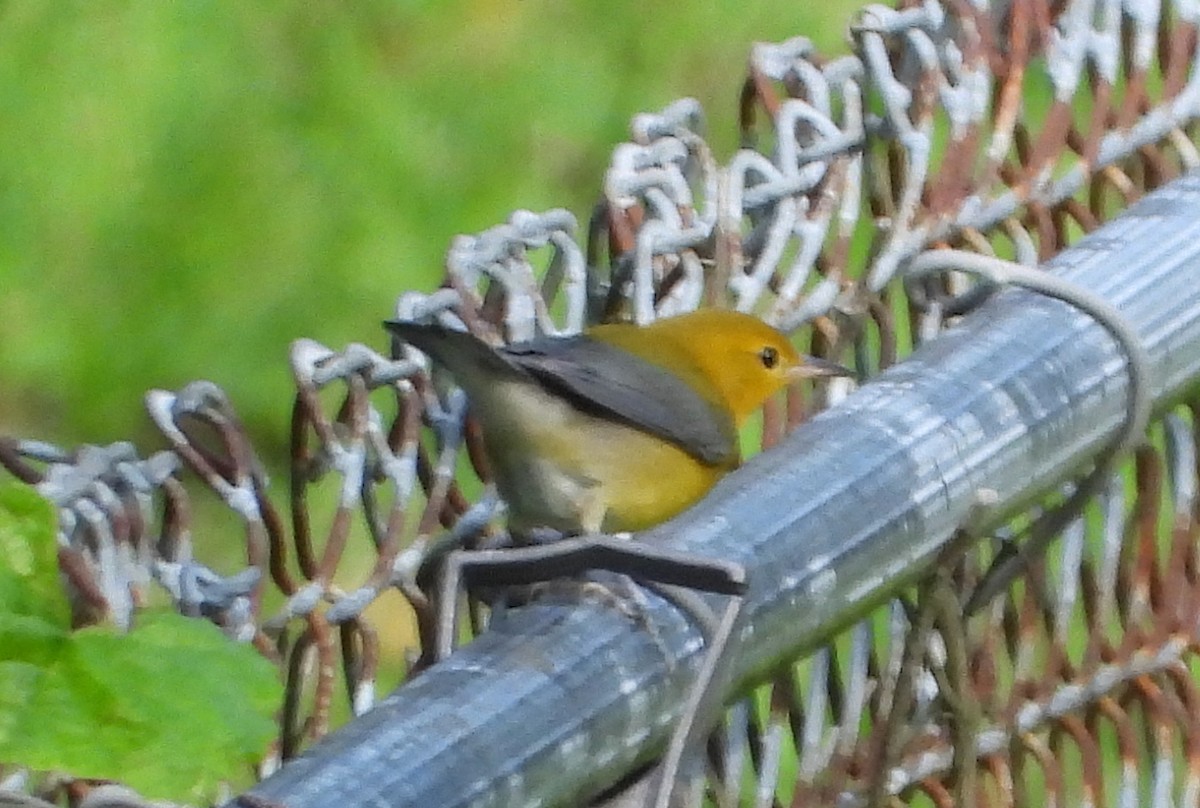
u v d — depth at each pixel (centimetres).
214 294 1230
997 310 491
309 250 1251
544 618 381
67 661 311
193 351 1211
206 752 307
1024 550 515
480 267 522
